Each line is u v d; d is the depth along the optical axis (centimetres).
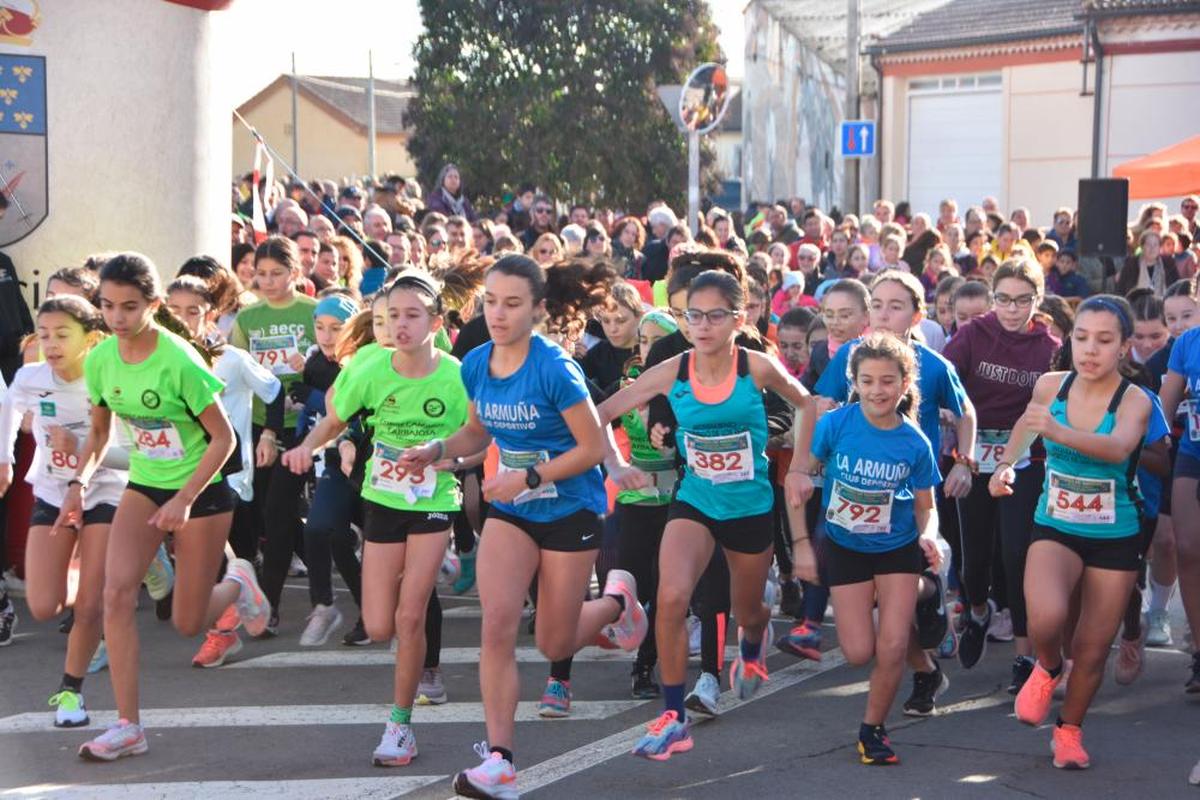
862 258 2781
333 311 1445
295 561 1764
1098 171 5216
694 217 2555
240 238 2358
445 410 1039
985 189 5547
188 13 1806
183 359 1036
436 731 1127
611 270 1302
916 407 1047
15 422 1267
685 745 1042
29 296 1739
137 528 1055
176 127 1805
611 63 6216
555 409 944
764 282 1730
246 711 1178
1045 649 1038
